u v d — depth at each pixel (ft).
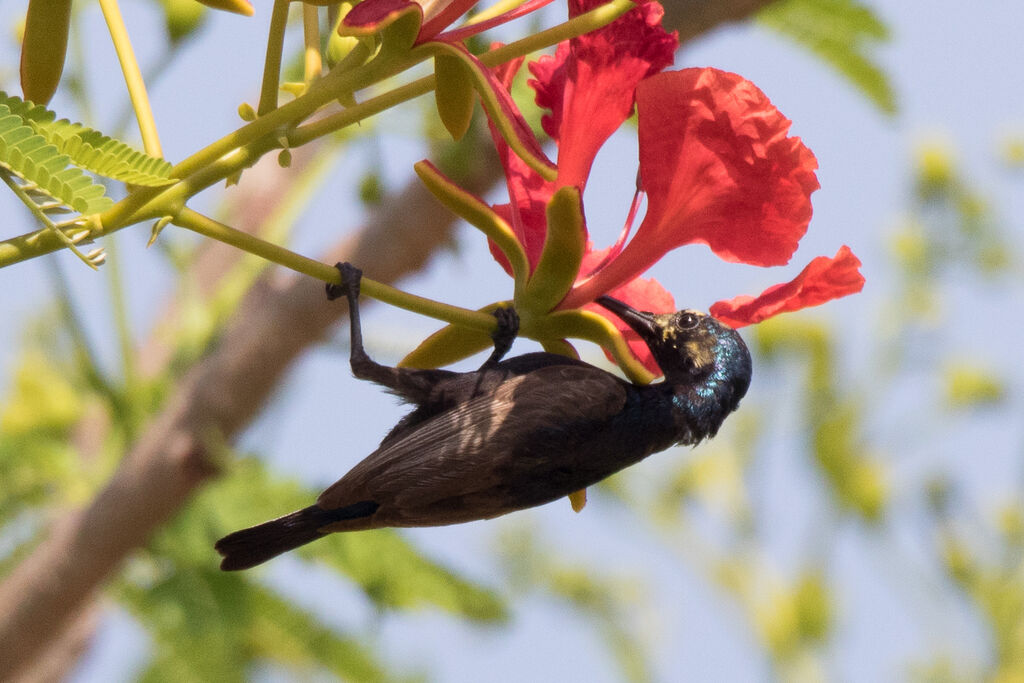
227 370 29.55
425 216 30.81
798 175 15.72
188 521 28.22
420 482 19.01
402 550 27.53
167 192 13.39
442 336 16.99
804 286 16.85
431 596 27.63
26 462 29.30
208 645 26.99
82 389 31.71
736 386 22.22
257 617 27.55
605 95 15.62
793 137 15.56
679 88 15.33
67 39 14.21
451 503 19.38
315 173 32.14
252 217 35.14
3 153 11.95
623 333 19.30
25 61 14.12
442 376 19.57
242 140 13.62
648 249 16.47
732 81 15.37
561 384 19.88
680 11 28.63
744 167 15.78
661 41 15.48
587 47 15.39
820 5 28.58
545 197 17.37
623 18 15.35
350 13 13.21
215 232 13.61
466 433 19.17
